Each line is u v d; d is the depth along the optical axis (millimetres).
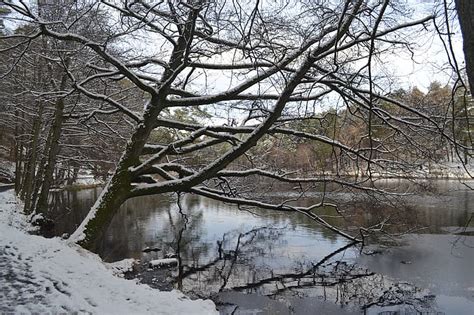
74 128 20062
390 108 12781
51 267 7867
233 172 12648
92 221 10727
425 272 11867
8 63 15367
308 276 11875
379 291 10359
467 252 14000
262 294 10320
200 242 16594
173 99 11398
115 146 21219
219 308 9273
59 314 5387
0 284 6523
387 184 19516
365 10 6875
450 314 8664
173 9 8812
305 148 15359
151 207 28234
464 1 2439
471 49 2424
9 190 32250
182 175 12852
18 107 19375
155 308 6395
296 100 10641
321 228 19516
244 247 15648
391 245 15391
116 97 16750
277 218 22703
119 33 9891
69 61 13789
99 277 7809
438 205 23000
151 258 13766
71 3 10797
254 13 5008
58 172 32406
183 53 10625
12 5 9320
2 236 10250
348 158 13742
